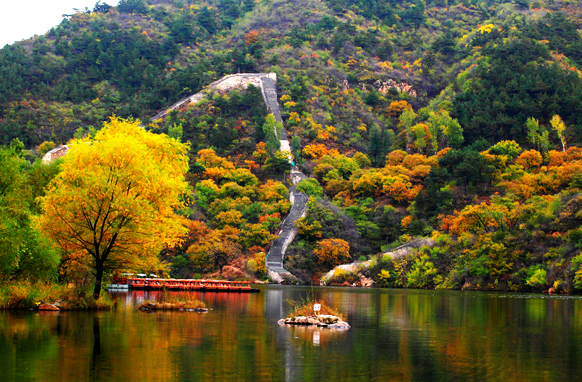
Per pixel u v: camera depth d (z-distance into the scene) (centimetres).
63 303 4144
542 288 9594
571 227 10288
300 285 11250
